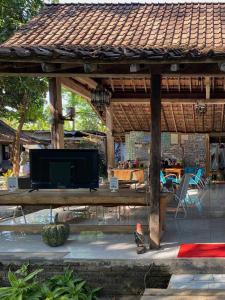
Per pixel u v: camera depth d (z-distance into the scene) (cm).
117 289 341
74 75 373
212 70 355
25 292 312
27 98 906
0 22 744
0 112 970
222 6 588
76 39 476
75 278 340
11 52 333
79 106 1845
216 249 360
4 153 1463
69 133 1124
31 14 779
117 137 1030
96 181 413
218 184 922
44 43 462
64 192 420
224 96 674
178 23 524
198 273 333
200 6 592
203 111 695
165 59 326
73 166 412
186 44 437
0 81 814
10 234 441
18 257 353
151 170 367
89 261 342
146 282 337
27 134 1293
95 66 353
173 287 306
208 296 285
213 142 1021
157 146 366
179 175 861
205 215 520
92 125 1864
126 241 397
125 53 329
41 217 524
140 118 898
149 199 388
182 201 518
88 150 411
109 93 616
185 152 996
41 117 1121
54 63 350
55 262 347
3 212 597
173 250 361
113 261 339
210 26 506
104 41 463
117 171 694
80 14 579
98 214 540
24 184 484
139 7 602
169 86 662
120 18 557
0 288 317
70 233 430
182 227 449
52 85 497
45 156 413
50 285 329
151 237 366
